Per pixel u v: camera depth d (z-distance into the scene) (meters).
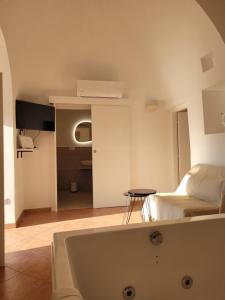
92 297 1.42
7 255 2.64
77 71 4.54
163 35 3.68
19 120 4.02
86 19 3.75
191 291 1.60
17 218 3.80
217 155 3.50
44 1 3.28
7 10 3.07
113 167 4.89
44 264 2.42
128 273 1.52
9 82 3.64
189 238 1.64
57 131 6.48
